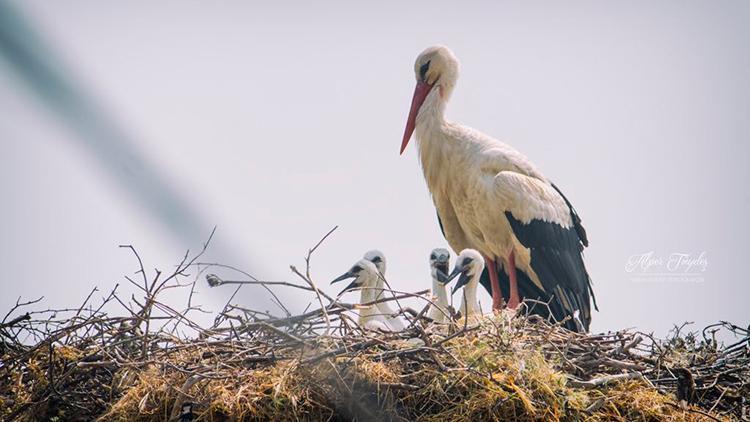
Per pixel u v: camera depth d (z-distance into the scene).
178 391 12.27
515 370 12.78
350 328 13.18
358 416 12.58
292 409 12.41
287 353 12.80
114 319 13.34
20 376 13.09
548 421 12.58
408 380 12.80
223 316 13.43
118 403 12.48
